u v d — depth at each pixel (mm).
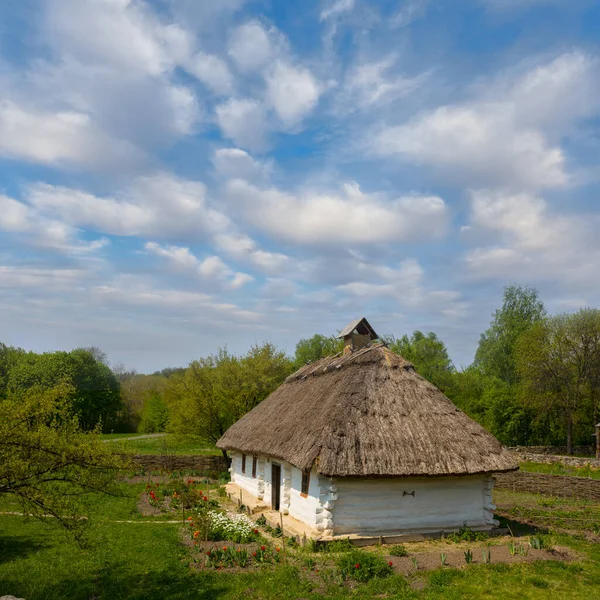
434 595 11039
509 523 18359
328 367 22641
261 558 13703
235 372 34125
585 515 19953
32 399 10422
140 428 63781
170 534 16719
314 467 16234
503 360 63969
